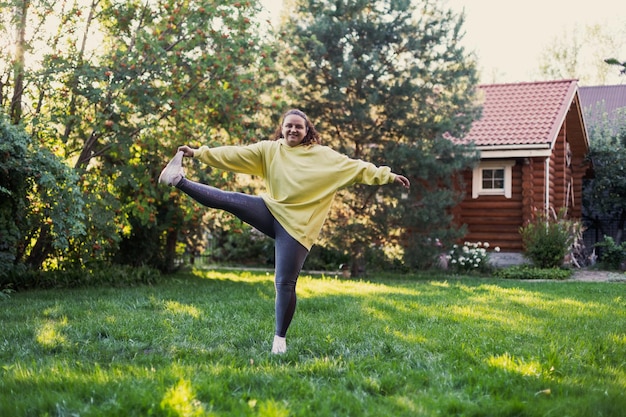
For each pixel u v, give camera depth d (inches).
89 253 422.9
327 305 301.6
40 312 278.5
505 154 666.8
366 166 181.6
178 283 455.5
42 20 409.4
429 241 564.7
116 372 155.2
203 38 427.2
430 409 132.0
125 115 425.1
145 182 437.7
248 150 187.9
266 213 183.8
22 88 415.5
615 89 1198.3
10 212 346.3
